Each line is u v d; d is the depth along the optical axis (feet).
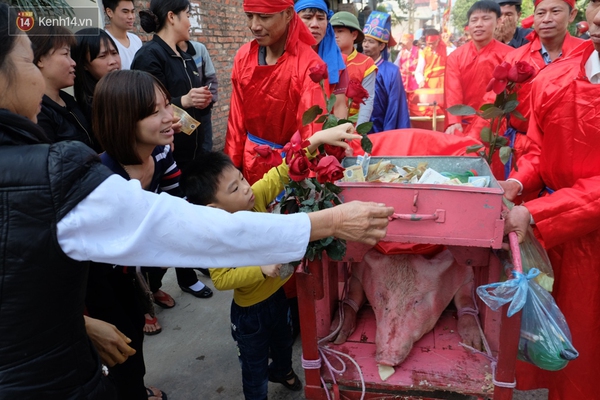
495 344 5.01
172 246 3.21
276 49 7.87
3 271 2.96
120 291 5.93
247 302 5.95
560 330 4.39
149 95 5.19
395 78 11.76
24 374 3.16
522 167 6.29
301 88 7.71
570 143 5.63
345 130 5.02
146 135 5.32
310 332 4.69
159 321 9.56
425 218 4.32
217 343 8.82
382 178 5.09
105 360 4.51
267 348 6.31
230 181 5.58
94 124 5.40
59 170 2.98
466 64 11.66
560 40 9.33
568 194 5.27
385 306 5.03
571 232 5.27
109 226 3.11
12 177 2.93
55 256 3.08
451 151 6.19
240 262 3.43
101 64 7.71
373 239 3.81
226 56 21.44
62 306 3.27
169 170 6.45
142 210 3.14
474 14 11.22
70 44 6.71
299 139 4.49
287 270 4.51
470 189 4.20
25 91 3.19
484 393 4.48
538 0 9.19
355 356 5.01
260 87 7.93
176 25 10.18
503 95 5.04
